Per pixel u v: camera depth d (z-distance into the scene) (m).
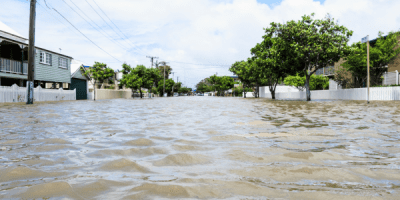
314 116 8.30
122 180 2.16
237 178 2.23
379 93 21.92
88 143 3.78
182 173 2.38
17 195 1.83
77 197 1.79
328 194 1.88
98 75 29.80
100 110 11.13
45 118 7.45
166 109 12.13
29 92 16.91
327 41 23.53
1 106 13.94
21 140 3.98
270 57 30.06
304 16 24.38
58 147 3.49
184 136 4.43
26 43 24.05
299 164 2.67
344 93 27.19
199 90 168.88
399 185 2.08
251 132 4.89
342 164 2.68
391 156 3.03
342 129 5.26
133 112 10.09
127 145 3.64
